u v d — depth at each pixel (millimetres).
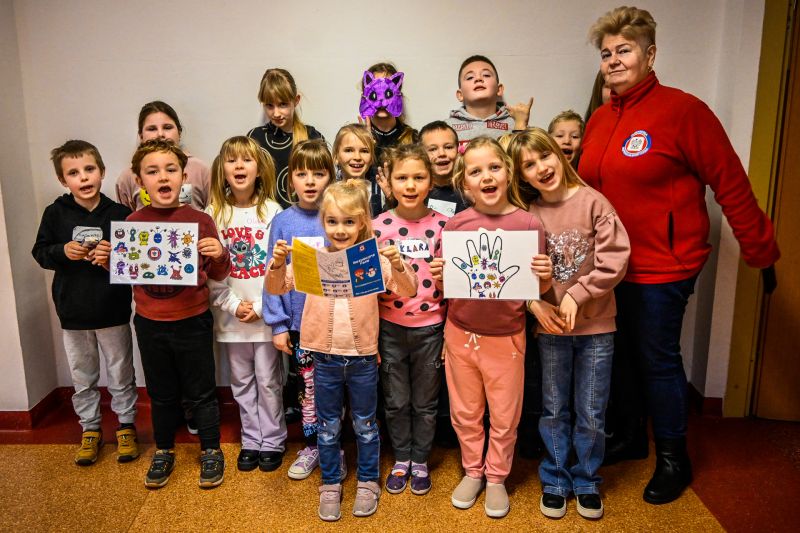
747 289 2402
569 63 2467
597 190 1946
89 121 2508
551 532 1797
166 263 1936
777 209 2344
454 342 1893
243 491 2020
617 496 1971
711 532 1784
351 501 1960
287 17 2443
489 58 2469
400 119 2500
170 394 2082
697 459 2184
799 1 2172
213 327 2223
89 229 2133
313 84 2498
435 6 2430
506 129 2426
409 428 2045
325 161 1998
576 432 1902
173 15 2438
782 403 2482
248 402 2201
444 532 1802
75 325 2152
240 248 2123
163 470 2059
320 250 1693
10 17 2387
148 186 1938
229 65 2479
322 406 1893
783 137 2287
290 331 2111
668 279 1873
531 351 2145
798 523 1822
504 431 1869
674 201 1841
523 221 1783
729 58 2332
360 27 2449
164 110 2289
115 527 1828
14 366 2416
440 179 2217
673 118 1791
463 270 1773
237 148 2053
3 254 2342
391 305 1952
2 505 1940
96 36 2445
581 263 1791
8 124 2363
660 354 1921
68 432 2434
